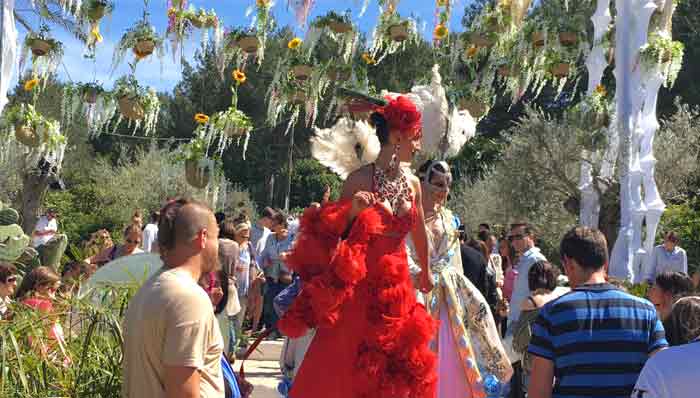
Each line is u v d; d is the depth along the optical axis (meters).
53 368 4.31
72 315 4.65
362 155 4.52
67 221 25.03
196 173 10.48
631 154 12.25
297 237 4.02
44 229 14.34
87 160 32.72
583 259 3.67
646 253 12.27
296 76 10.35
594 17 13.33
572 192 18.83
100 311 4.51
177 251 3.10
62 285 6.17
